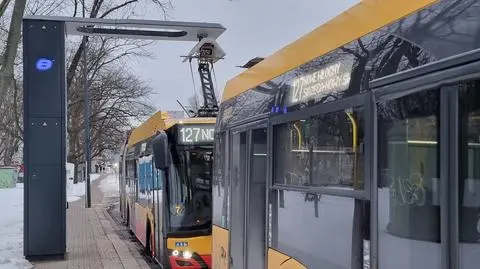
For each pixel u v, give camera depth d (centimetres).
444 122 276
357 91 370
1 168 4734
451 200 271
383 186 331
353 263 366
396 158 318
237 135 676
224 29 1352
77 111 5328
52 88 1220
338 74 402
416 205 297
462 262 264
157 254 1164
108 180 8462
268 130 550
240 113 670
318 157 428
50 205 1215
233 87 742
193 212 1059
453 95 271
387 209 326
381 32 355
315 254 429
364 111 358
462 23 274
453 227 269
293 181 481
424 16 311
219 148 782
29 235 1206
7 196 3619
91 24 1239
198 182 1072
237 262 655
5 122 4606
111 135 6016
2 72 1416
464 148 263
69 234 1836
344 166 384
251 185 606
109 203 3791
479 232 257
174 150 1079
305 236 449
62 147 1221
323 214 416
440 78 280
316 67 445
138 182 1611
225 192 730
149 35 1367
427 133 290
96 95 4900
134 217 1725
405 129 310
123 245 1538
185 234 1052
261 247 564
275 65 563
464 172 263
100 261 1230
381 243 331
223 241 730
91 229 2011
